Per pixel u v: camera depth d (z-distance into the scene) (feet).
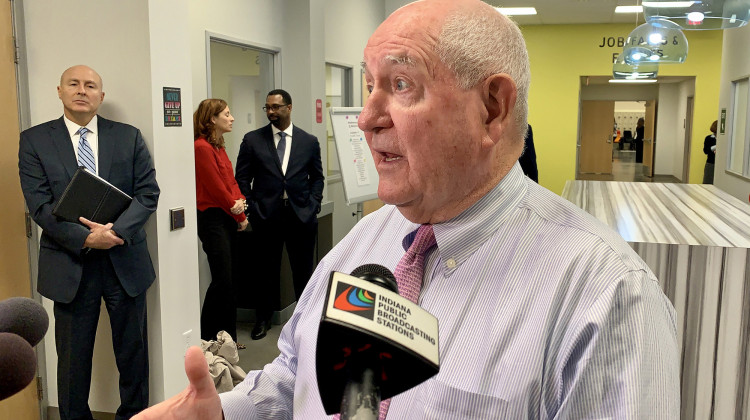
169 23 10.18
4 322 2.35
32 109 10.15
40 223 8.91
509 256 2.77
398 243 3.33
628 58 19.13
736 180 25.05
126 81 9.87
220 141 13.71
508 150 2.89
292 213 15.10
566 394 2.48
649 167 59.31
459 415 2.56
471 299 2.76
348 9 23.52
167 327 10.39
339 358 1.77
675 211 8.87
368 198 14.84
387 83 2.72
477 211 2.85
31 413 10.28
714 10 13.34
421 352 1.71
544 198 3.01
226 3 15.11
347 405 1.67
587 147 60.18
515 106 2.78
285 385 3.36
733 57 26.25
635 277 2.53
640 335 2.45
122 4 9.75
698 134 39.50
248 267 16.19
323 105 19.77
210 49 15.30
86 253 9.16
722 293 6.22
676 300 6.36
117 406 10.47
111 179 9.34
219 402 2.38
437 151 2.65
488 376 2.56
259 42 16.84
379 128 2.78
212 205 13.46
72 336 9.20
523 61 2.82
